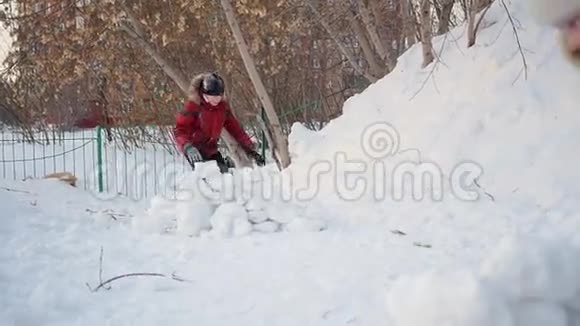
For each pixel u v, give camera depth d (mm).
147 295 3508
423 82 6996
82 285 3676
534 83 6273
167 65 9125
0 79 13227
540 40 6586
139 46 10195
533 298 1917
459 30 7445
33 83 13117
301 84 12359
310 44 12172
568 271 1929
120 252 4520
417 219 5238
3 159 12578
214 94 7035
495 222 4918
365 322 2961
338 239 4758
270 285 3637
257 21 9945
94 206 7117
